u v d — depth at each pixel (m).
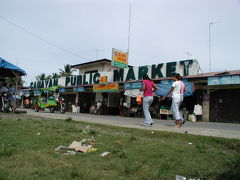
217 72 16.05
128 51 24.38
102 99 23.47
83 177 2.77
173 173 3.06
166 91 15.17
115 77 21.19
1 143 4.50
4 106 12.88
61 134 5.79
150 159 3.64
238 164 3.25
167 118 15.59
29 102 29.47
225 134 5.88
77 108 24.12
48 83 31.61
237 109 14.06
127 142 4.96
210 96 15.34
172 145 4.57
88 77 24.55
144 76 8.13
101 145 4.70
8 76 15.08
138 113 18.05
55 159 3.54
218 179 2.82
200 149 4.18
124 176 2.94
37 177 2.73
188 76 15.44
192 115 14.95
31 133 5.75
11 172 2.86
